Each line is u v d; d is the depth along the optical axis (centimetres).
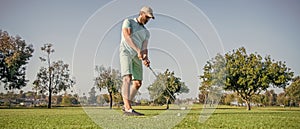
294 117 630
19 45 2647
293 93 2044
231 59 1884
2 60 2631
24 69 2669
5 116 645
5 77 2605
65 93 2406
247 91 1931
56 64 2436
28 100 2478
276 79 1986
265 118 587
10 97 2500
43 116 637
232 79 1889
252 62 1931
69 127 388
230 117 598
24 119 536
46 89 2448
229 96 1914
